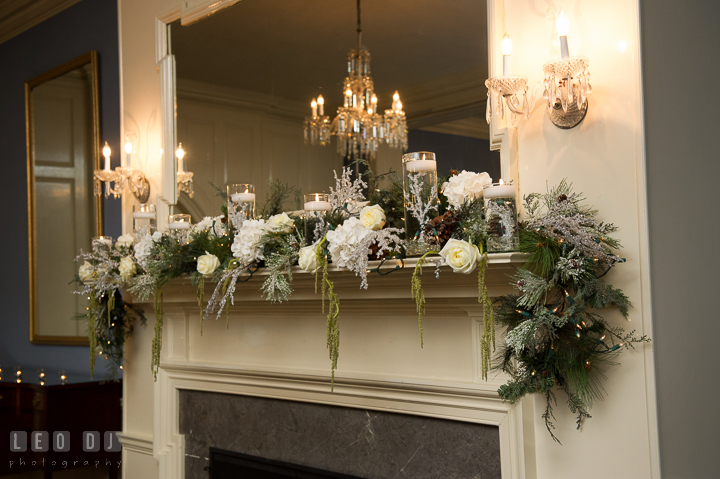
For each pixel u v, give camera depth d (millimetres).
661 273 1613
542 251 1580
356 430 2127
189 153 2652
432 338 1950
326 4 2250
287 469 2297
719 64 1964
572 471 1679
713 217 1851
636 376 1587
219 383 2510
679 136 1733
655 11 1681
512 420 1736
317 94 2264
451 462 1898
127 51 3016
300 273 2006
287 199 2312
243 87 2473
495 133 1822
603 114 1654
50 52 3797
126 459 2898
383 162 2086
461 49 1948
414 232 1785
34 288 3820
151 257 2355
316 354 2230
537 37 1793
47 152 3764
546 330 1571
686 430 1667
